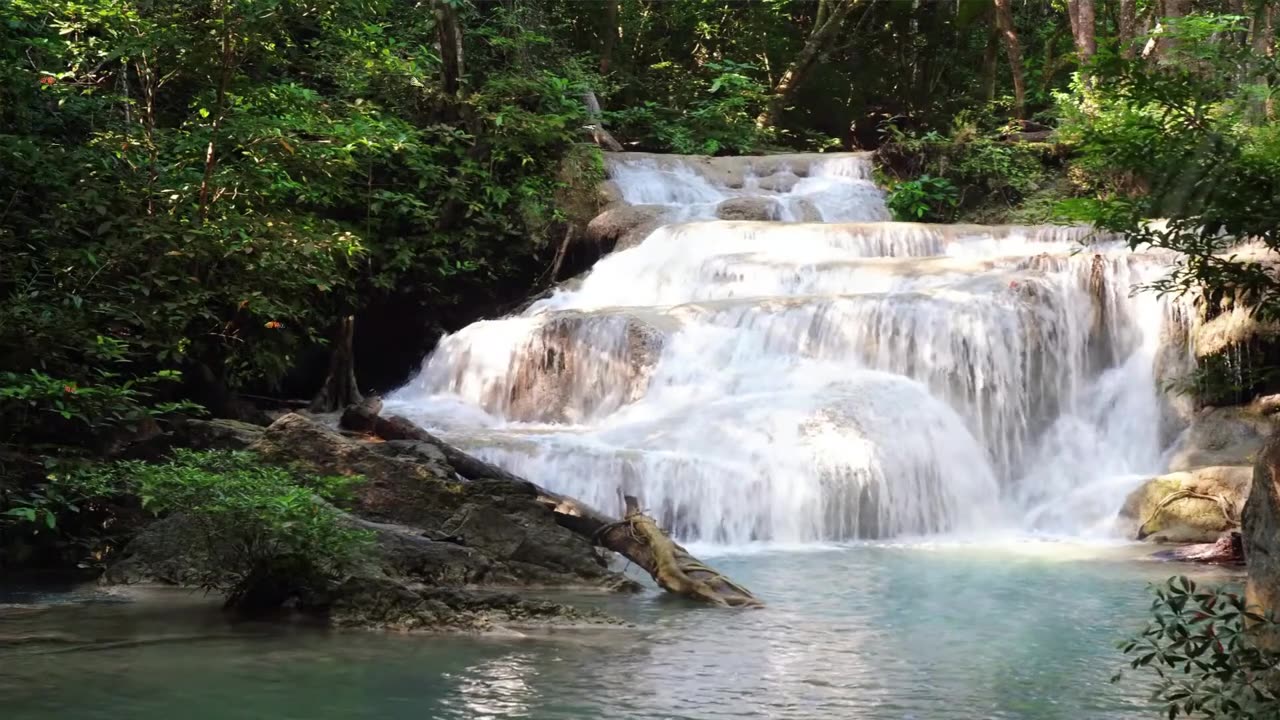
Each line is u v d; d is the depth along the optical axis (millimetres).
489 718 5891
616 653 7355
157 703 6113
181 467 9211
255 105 14789
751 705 6156
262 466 10383
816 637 7875
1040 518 13766
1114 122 5969
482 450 13094
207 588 9008
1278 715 4598
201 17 13695
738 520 12648
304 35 21797
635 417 15008
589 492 12680
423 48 23188
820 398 14039
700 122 29844
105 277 12430
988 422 15148
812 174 25281
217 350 14133
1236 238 5551
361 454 10531
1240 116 5281
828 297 16016
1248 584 5289
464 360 17219
